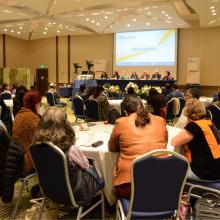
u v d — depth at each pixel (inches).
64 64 678.5
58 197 86.0
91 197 89.3
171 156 73.7
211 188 93.5
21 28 561.6
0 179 92.8
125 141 88.6
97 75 617.3
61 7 396.2
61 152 80.2
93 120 235.3
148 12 422.9
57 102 356.2
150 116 94.0
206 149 95.9
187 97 203.0
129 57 586.6
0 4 382.3
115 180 88.0
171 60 553.9
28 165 105.7
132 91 259.4
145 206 75.7
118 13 429.7
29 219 103.3
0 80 642.2
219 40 530.6
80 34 637.3
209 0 351.9
